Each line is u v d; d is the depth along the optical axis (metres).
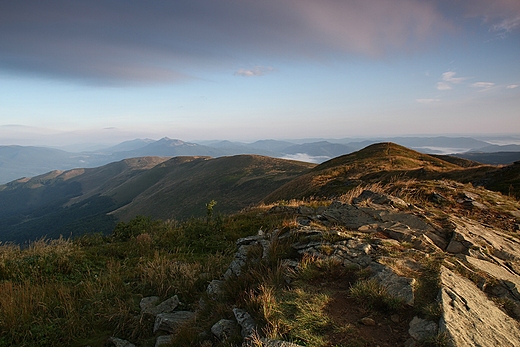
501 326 3.35
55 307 5.94
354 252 5.29
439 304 3.57
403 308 3.76
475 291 4.05
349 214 7.58
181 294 6.63
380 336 3.40
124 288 6.89
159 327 5.42
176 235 11.55
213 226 11.96
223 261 8.29
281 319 3.72
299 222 8.04
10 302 5.67
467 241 5.75
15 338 5.05
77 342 5.18
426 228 6.50
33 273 7.46
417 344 3.16
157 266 7.84
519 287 4.22
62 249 8.96
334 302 4.11
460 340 3.01
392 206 8.10
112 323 5.64
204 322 4.99
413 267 4.64
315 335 3.43
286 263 5.36
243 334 3.89
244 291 5.02
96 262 8.89
